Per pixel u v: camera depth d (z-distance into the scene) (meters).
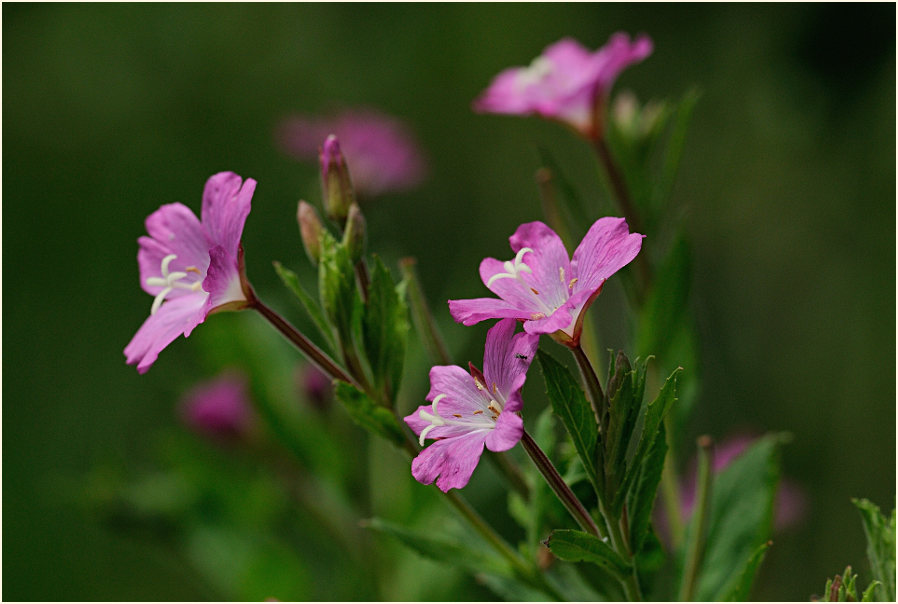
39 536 0.73
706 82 0.75
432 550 0.36
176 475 0.43
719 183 0.73
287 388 0.43
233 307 0.35
